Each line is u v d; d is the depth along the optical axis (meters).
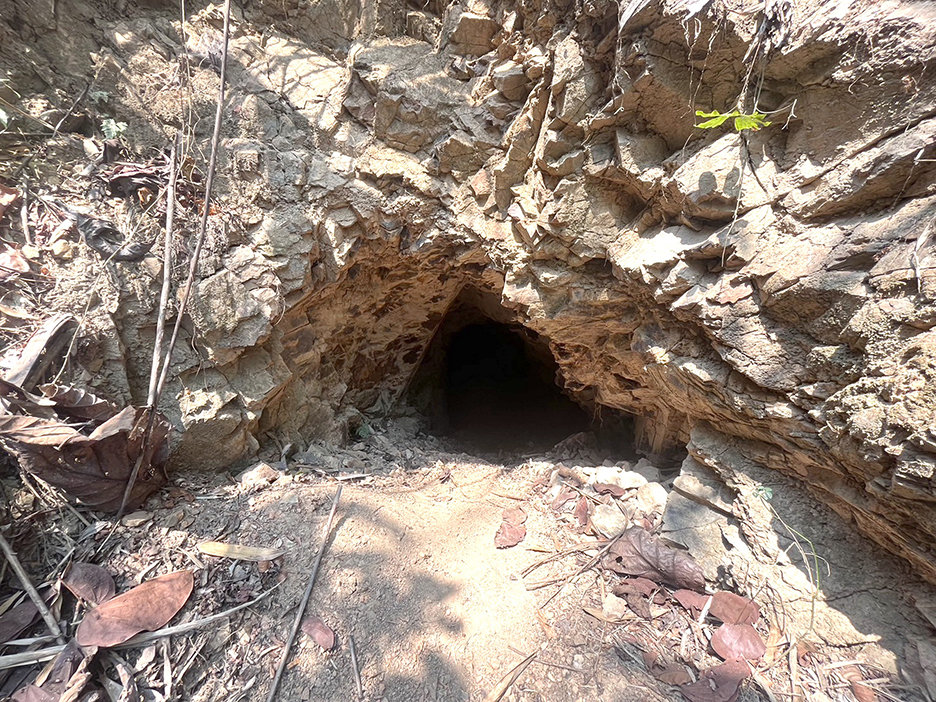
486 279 3.64
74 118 2.57
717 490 2.40
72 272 2.28
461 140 2.95
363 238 3.25
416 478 3.16
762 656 1.91
